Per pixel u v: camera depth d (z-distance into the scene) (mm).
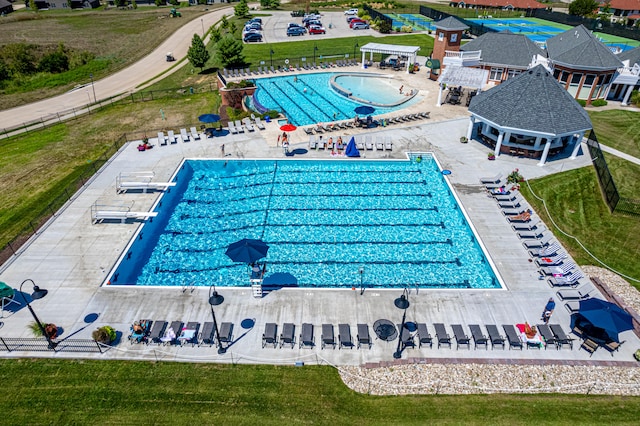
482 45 50750
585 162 31781
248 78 52062
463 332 17656
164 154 33250
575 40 45500
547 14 98750
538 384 16047
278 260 23422
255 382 16109
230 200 28734
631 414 15039
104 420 14797
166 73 58688
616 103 44656
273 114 39688
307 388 15906
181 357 17078
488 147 34312
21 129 40719
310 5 109062
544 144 32500
